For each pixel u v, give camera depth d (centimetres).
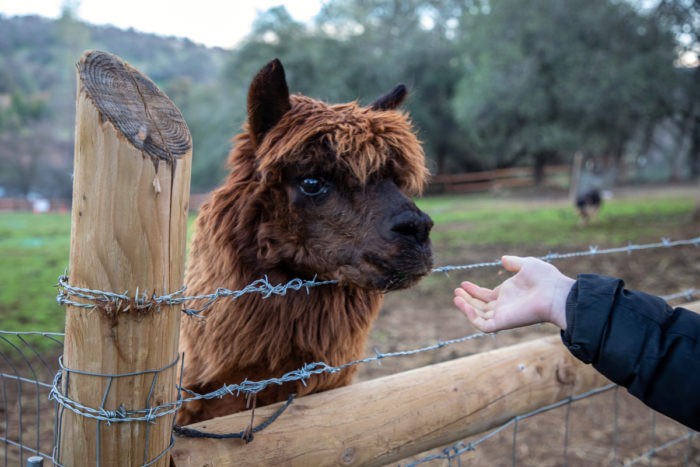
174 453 151
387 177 226
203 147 3588
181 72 7169
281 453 168
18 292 957
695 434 494
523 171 3700
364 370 617
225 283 221
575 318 145
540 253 1220
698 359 134
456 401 210
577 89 2238
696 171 3750
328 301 230
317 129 213
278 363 230
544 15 2316
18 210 3850
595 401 569
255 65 3203
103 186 123
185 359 234
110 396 131
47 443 464
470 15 2991
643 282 903
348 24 3531
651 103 2305
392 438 192
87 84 122
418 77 3538
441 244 1462
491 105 2753
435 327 788
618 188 3081
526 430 509
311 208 215
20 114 4919
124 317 127
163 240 129
